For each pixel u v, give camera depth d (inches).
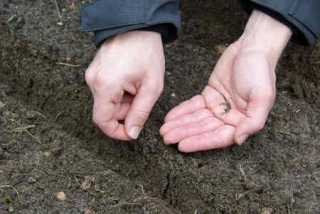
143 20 40.7
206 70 48.1
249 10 44.3
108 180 43.4
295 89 47.4
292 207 41.9
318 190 42.7
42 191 42.3
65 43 49.9
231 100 43.1
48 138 45.4
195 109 43.7
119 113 42.5
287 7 42.1
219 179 42.9
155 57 41.5
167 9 41.7
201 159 43.8
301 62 49.0
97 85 40.6
